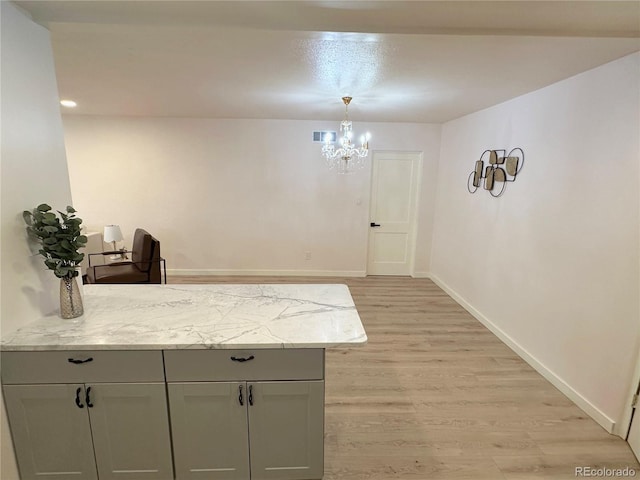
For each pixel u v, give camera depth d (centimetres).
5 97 145
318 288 223
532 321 283
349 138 356
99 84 286
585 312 228
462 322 370
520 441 202
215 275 521
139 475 164
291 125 478
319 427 163
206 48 201
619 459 190
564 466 186
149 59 222
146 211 495
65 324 163
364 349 309
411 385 256
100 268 389
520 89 278
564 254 247
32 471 158
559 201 252
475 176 380
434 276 511
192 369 152
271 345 148
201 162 484
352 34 176
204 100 349
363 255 524
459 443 201
